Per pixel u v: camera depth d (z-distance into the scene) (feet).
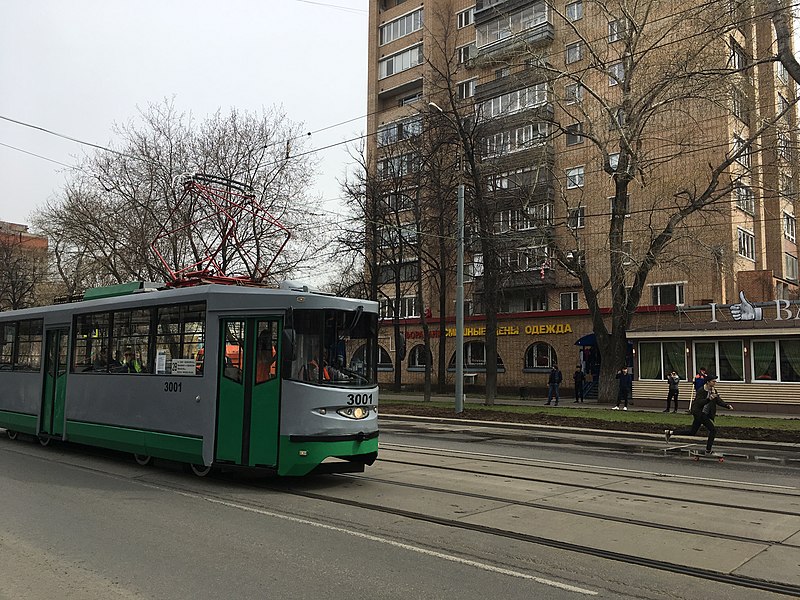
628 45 76.38
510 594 16.47
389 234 102.89
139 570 18.16
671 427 60.08
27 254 151.53
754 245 108.78
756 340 84.89
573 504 27.45
